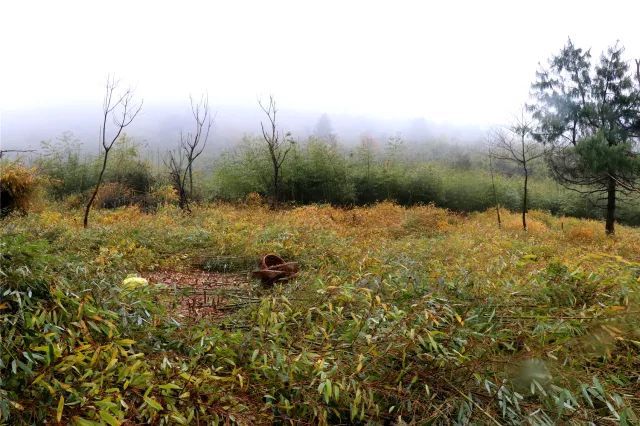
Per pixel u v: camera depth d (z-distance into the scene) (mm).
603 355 2393
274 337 2625
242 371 2311
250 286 4480
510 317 2744
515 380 2205
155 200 14281
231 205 14758
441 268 4301
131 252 6348
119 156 16609
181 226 9234
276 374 2293
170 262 6156
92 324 2250
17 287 2221
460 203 20312
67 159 16609
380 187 19062
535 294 3053
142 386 2002
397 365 2387
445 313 2650
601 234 12016
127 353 2324
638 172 10898
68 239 6691
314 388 2225
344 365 2332
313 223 9508
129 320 2646
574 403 2029
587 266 3582
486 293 3047
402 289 3078
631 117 12016
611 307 2562
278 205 15039
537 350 2322
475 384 2227
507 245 7457
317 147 18344
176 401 2039
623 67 12266
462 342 2396
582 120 12680
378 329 2539
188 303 3682
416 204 18578
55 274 2584
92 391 1835
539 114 13445
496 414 2096
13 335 1973
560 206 21938
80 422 1719
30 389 1846
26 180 10477
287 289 3736
